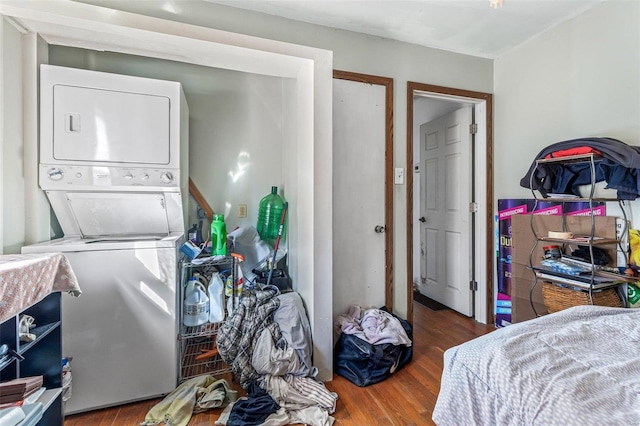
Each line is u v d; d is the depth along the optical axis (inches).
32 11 54.9
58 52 76.5
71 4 56.7
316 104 72.9
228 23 76.7
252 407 59.5
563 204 85.6
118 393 62.0
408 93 95.5
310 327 75.0
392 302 95.3
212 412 61.6
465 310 114.9
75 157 63.8
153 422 58.3
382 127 93.5
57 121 62.6
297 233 85.7
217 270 80.4
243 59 72.8
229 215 95.8
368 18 82.6
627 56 72.3
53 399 47.2
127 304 62.3
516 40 94.4
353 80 89.4
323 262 74.0
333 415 62.0
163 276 64.6
